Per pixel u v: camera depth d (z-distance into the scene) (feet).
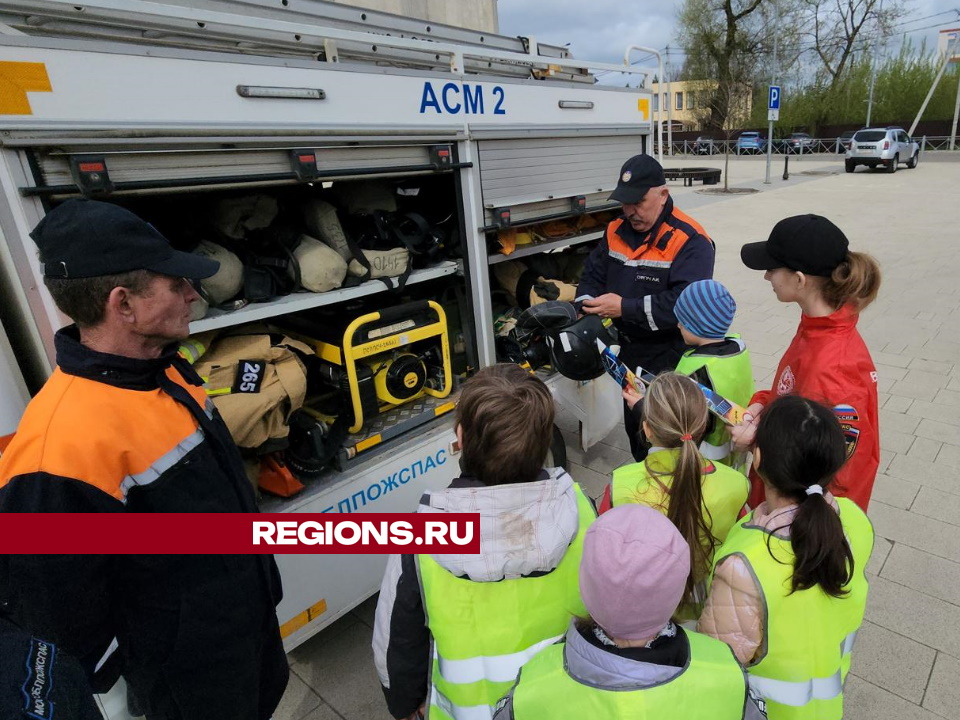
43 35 5.98
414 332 8.55
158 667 4.80
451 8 12.58
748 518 5.50
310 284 7.32
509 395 4.16
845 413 5.92
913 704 7.32
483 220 9.14
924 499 11.14
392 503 8.29
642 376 8.34
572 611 4.43
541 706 3.47
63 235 4.00
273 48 7.97
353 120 6.93
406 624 4.39
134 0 5.33
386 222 8.51
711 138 119.75
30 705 2.82
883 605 8.83
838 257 6.00
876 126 109.29
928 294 23.47
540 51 12.66
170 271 4.32
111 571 4.31
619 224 10.46
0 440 5.19
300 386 6.83
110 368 4.26
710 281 7.34
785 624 4.46
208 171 5.84
